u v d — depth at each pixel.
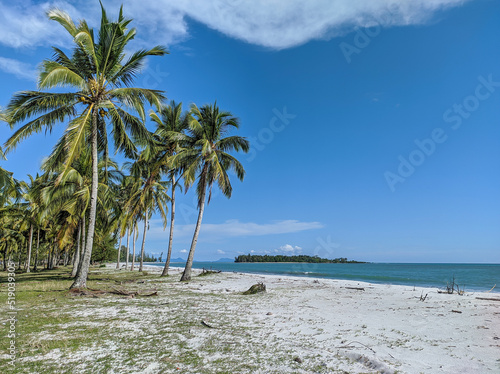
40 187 23.41
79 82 12.75
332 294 15.00
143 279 21.48
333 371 4.75
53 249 48.12
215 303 10.93
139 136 15.62
